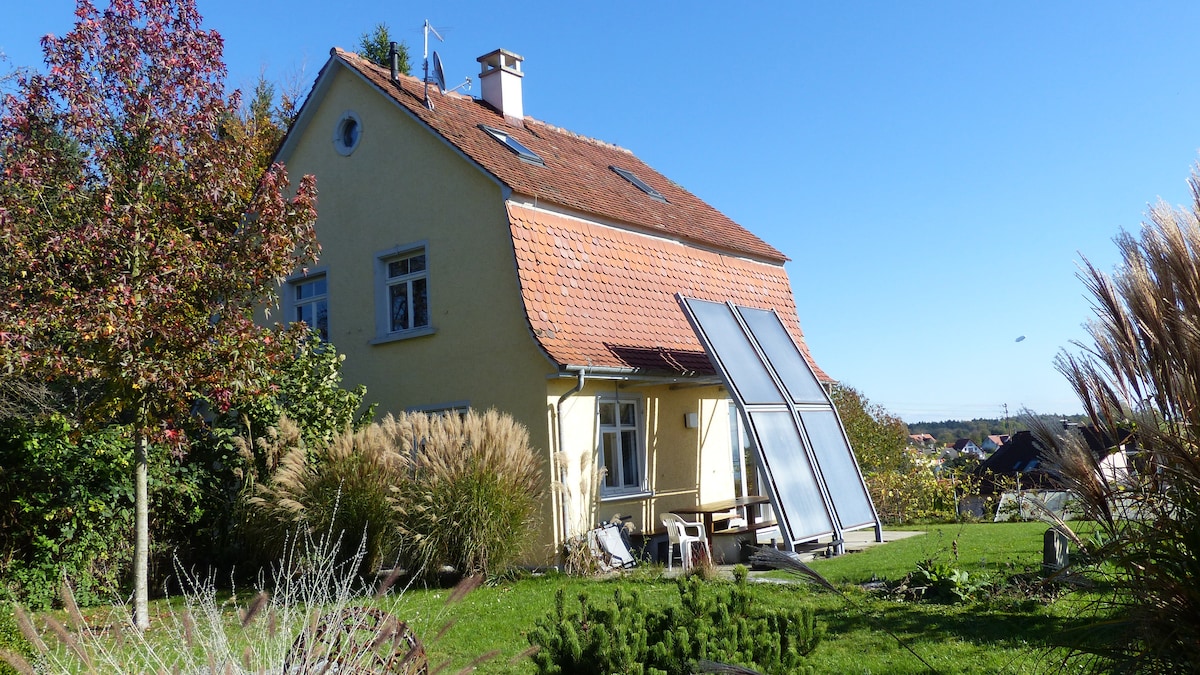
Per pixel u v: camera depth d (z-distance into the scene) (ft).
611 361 44.52
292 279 55.42
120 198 31.78
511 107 59.36
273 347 33.76
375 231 51.19
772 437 42.32
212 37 33.65
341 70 53.47
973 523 57.52
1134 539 11.64
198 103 33.37
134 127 31.63
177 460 39.24
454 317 46.91
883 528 56.39
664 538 45.50
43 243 29.89
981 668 21.34
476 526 36.29
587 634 15.87
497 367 44.78
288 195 55.67
